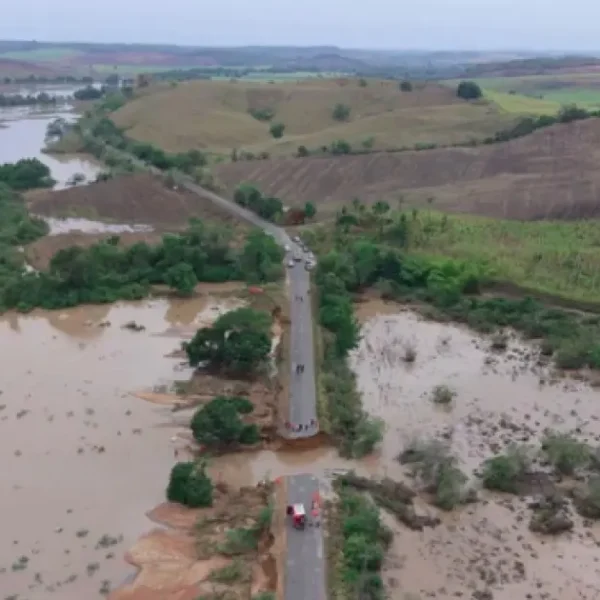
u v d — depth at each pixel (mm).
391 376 74938
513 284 96500
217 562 47188
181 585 45250
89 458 59188
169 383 71625
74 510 52719
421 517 52281
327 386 68500
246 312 75625
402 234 109250
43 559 47781
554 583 46469
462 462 59531
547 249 102875
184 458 59344
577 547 49844
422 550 49094
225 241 105938
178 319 88562
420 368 76938
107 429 63469
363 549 46344
